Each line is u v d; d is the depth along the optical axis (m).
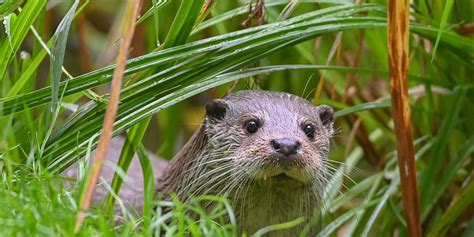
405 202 7.66
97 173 5.78
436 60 8.57
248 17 7.97
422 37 8.27
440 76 8.78
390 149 10.09
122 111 7.17
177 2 10.25
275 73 10.21
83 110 7.22
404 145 7.46
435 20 8.27
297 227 7.45
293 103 7.57
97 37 13.20
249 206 7.27
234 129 7.36
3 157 6.69
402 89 7.25
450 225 8.56
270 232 7.39
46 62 12.53
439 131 8.40
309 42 9.70
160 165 9.84
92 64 12.88
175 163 7.96
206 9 7.34
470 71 8.56
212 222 6.18
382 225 8.75
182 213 6.16
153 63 7.02
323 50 9.81
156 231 6.09
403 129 7.38
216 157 7.42
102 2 13.41
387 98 8.91
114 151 9.76
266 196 7.21
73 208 5.98
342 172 7.80
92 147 7.22
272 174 6.91
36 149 7.07
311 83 10.20
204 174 7.46
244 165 7.00
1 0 7.07
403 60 7.16
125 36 5.95
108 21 13.45
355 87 9.90
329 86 10.09
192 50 7.10
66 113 9.30
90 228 5.80
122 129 7.09
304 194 7.29
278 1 8.45
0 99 7.04
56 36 6.89
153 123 12.37
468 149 8.44
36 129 7.56
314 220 7.44
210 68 7.33
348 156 10.05
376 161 9.92
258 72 7.57
